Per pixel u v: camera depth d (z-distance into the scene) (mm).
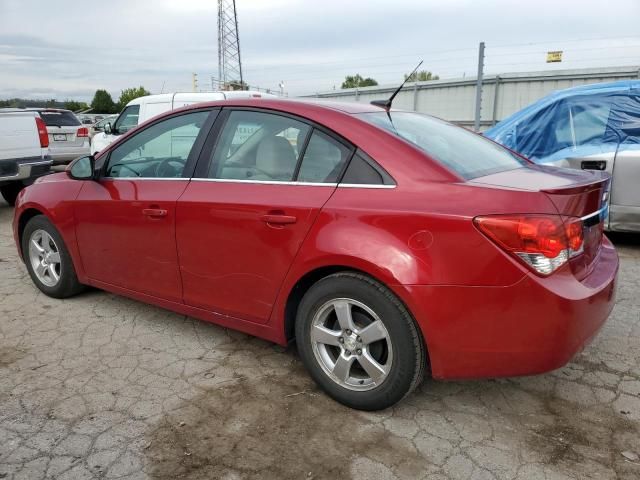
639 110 5398
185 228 3193
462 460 2375
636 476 2270
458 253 2322
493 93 17328
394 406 2801
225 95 9805
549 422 2666
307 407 2781
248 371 3162
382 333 2551
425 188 2498
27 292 4492
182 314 3834
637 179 5281
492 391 2959
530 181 2609
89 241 3846
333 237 2588
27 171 8102
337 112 2889
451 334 2379
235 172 3092
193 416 2693
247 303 3033
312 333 2807
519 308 2275
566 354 2342
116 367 3201
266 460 2367
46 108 13375
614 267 2762
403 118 3211
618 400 2861
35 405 2777
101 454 2395
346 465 2340
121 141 3768
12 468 2291
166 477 2254
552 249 2273
